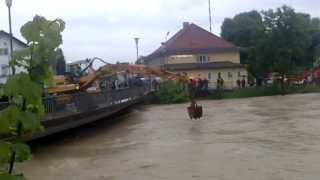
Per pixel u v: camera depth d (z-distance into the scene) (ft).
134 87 195.52
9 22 112.06
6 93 9.46
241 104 193.57
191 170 67.15
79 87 132.87
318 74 277.44
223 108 175.94
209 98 243.81
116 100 153.58
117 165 73.92
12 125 9.31
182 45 305.53
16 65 9.70
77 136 111.34
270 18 274.57
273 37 270.87
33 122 9.34
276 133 99.91
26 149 9.37
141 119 149.28
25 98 9.53
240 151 79.77
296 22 271.90
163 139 100.27
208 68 294.05
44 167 73.97
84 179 65.46
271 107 169.89
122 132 116.57
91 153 86.48
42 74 9.70
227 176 62.28
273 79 269.23
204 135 102.53
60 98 98.99
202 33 311.47
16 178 9.20
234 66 292.81
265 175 61.77
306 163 67.67
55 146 95.76
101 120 148.15
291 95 243.40
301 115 135.44
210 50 301.84
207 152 80.48
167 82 224.53
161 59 308.81
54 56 9.77
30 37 9.70
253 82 289.94
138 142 97.71
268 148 81.35
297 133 98.37
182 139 98.53
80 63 152.35
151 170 68.90
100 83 158.40
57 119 95.66
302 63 330.54
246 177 61.21
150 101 225.35
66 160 79.51
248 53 296.10
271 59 271.90
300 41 271.69
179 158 76.69
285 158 71.87
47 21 9.79
